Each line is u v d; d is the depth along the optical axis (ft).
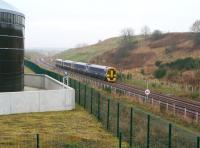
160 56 332.39
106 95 151.43
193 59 244.22
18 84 134.41
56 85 138.10
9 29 126.52
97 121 99.66
